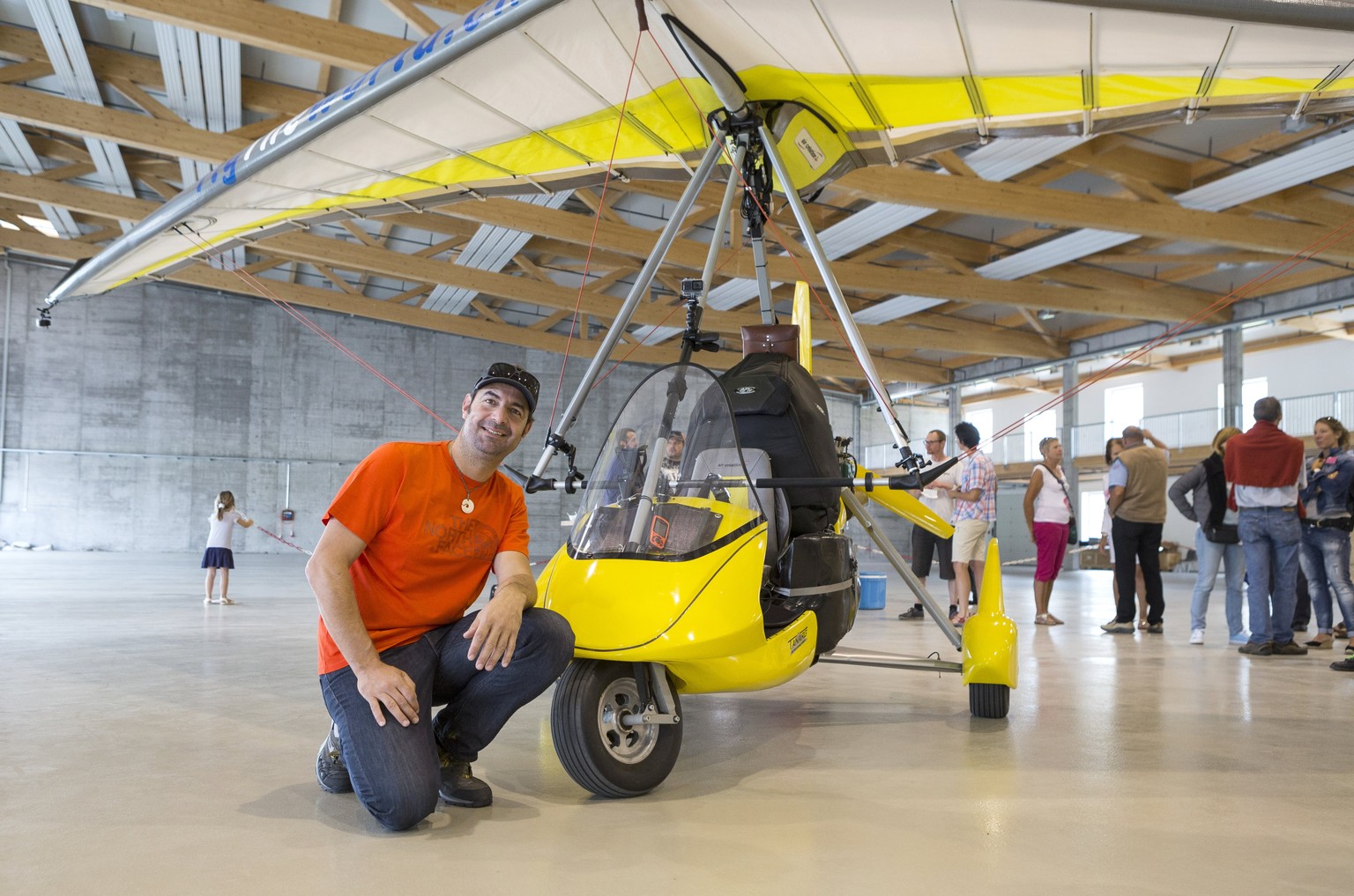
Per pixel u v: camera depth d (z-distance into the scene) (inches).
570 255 635.5
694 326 130.4
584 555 101.8
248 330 820.0
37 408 758.5
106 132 419.8
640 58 150.3
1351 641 190.1
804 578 114.3
